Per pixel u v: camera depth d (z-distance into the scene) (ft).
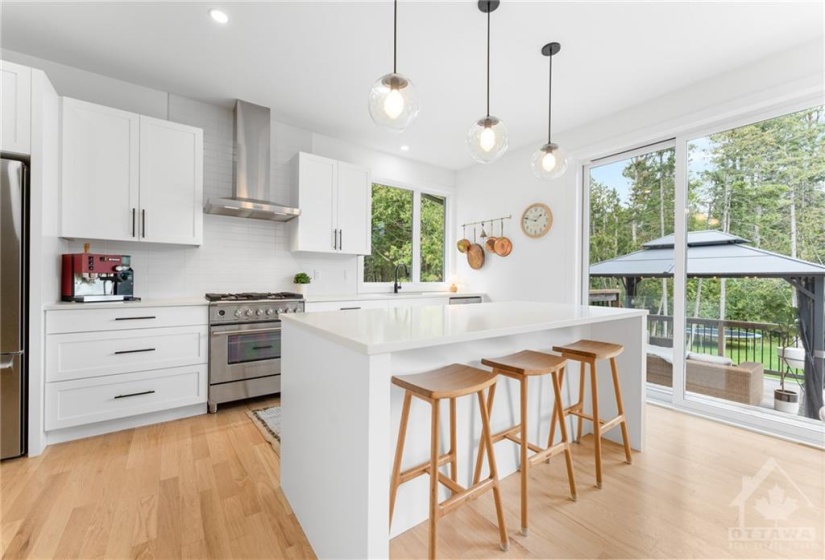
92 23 6.93
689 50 7.60
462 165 15.60
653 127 9.65
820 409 7.45
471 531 4.91
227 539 4.70
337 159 12.76
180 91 9.57
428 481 5.25
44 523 4.89
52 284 7.32
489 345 6.16
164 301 8.51
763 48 7.49
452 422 5.25
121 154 8.30
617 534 4.83
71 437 7.34
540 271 12.68
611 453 7.11
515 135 12.16
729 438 7.68
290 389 5.52
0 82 6.35
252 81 9.07
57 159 7.50
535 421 6.86
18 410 6.54
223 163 10.52
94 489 5.69
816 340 7.49
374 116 5.44
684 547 4.60
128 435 7.62
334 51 7.79
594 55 7.80
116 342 7.68
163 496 5.55
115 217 8.21
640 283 10.37
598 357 6.00
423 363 5.25
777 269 7.97
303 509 4.94
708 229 8.98
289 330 5.64
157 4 6.42
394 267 14.83
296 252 12.04
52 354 6.98
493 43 7.41
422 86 9.12
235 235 10.87
